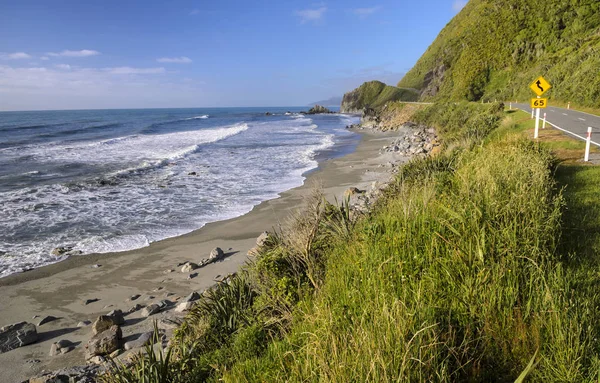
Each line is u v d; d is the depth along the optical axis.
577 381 2.78
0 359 6.61
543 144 14.33
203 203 16.86
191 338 5.69
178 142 40.38
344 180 20.62
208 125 69.50
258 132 55.06
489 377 3.02
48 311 8.41
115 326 7.09
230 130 56.38
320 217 7.07
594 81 33.34
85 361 6.46
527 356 3.06
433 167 11.77
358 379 2.77
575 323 3.09
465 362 3.12
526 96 49.75
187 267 10.26
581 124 21.50
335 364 2.87
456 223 4.96
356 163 26.42
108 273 10.21
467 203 5.48
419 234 4.87
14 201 16.86
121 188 19.50
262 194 18.31
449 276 4.02
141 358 4.76
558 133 18.03
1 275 10.10
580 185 8.73
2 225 13.80
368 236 5.36
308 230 6.82
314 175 22.62
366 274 4.47
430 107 60.66
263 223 13.93
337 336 3.34
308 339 3.64
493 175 7.22
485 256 4.20
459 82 68.00
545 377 2.88
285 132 55.38
